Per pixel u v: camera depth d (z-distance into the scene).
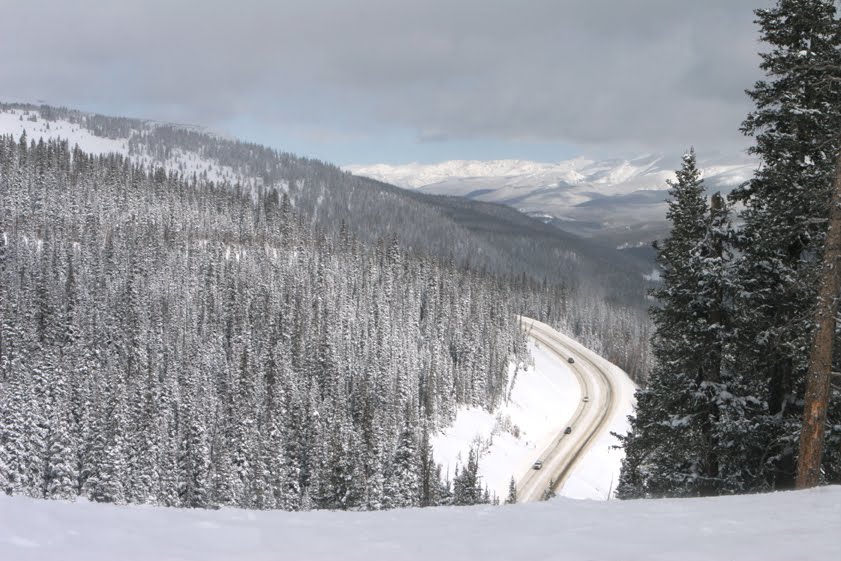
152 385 90.75
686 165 23.39
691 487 22.69
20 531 8.31
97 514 9.88
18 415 67.62
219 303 148.25
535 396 161.88
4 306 110.38
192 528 9.62
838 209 16.45
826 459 20.31
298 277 169.75
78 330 112.38
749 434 21.12
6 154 195.88
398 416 113.12
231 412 93.81
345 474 63.78
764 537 8.92
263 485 70.94
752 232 21.58
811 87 19.78
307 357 121.75
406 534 9.66
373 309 157.38
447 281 186.38
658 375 24.56
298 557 8.21
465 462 117.00
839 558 7.65
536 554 8.28
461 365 147.38
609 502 12.51
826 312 16.50
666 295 23.48
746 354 21.91
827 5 19.34
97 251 159.25
